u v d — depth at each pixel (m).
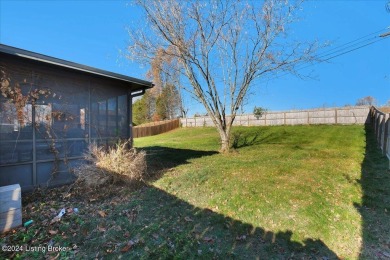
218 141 12.76
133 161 4.84
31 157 4.48
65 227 2.99
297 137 12.16
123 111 6.20
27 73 4.39
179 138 16.42
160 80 9.58
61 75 4.92
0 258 2.36
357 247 2.86
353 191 4.34
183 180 4.83
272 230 3.12
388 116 6.57
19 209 2.99
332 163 6.29
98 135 5.61
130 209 3.55
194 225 3.18
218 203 3.79
